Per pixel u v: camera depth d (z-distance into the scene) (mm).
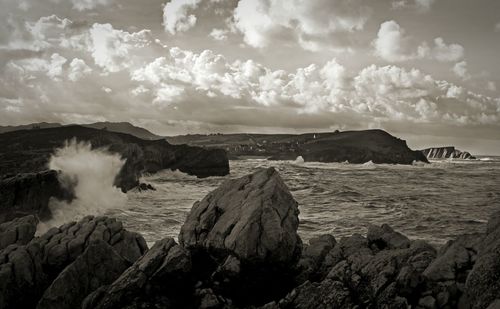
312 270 14297
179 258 12820
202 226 14633
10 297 13000
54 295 12797
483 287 9688
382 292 11055
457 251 11797
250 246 12750
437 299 10430
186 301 12766
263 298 13336
